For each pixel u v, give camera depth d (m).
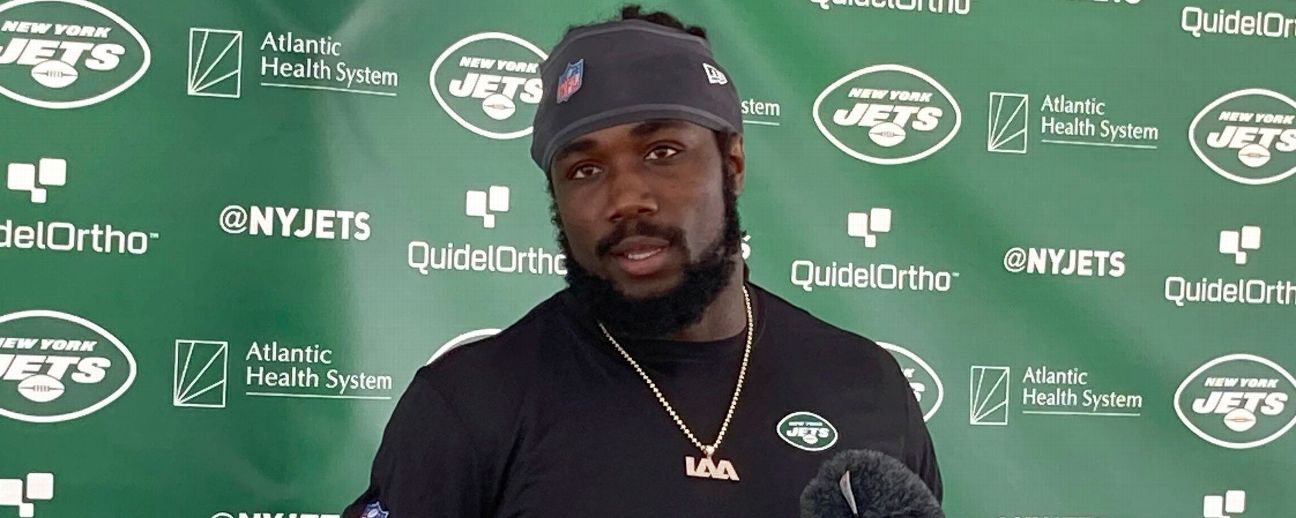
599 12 2.01
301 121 1.92
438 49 1.97
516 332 1.41
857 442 1.37
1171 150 2.14
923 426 1.47
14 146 1.85
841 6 2.07
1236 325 2.14
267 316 1.91
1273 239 2.15
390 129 1.95
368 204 1.94
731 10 2.04
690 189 1.28
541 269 1.98
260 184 1.91
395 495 1.35
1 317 1.84
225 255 1.90
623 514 1.28
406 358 1.94
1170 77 2.14
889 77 2.08
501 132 1.98
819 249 2.05
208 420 1.89
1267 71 2.16
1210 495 2.12
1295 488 2.14
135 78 1.89
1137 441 2.11
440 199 1.96
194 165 1.90
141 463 1.87
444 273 1.96
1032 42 2.12
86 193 1.87
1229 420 2.13
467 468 1.32
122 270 1.88
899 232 2.07
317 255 1.93
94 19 1.88
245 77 1.91
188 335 1.89
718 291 1.34
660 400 1.34
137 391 1.87
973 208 2.09
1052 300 2.10
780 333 1.44
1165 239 2.13
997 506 2.07
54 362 1.86
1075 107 2.12
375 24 1.95
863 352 1.46
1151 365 2.12
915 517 0.95
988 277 2.09
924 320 2.07
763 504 1.29
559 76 1.32
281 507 1.90
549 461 1.30
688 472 1.30
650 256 1.28
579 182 1.30
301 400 1.91
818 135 2.05
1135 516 2.11
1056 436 2.09
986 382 2.08
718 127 1.31
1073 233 2.11
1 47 1.85
